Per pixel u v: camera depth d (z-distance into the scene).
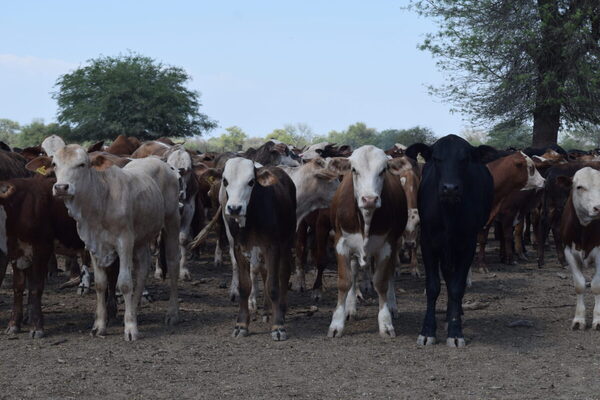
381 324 8.25
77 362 7.03
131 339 8.00
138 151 14.34
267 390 6.10
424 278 12.52
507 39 28.98
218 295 10.96
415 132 47.97
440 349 7.61
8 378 6.45
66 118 50.75
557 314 9.59
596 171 8.41
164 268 12.16
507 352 7.47
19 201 8.14
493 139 55.56
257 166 9.30
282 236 8.35
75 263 11.47
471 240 7.89
